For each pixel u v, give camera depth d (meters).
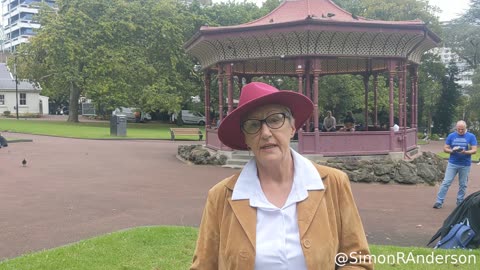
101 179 14.19
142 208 10.08
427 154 16.73
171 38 42.22
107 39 40.81
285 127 2.51
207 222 2.59
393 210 10.34
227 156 17.97
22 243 7.27
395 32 16.81
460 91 48.88
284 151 2.50
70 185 12.98
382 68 22.55
